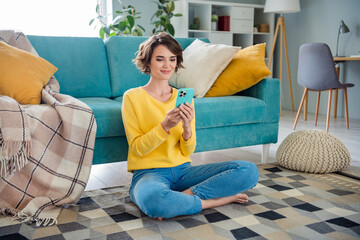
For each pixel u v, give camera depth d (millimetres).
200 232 1382
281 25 4938
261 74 2338
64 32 4363
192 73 2367
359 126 3891
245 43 5230
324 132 2258
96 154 1928
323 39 4789
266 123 2422
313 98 4941
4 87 1827
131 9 4172
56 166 1667
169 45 1562
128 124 1597
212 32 4805
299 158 2150
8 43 2143
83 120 1720
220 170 1569
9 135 1498
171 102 1644
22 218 1502
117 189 1882
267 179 2031
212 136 2232
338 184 1953
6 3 4027
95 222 1474
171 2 4434
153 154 1582
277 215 1540
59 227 1427
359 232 1386
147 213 1458
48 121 1667
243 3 5453
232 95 2479
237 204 1663
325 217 1523
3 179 1563
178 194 1454
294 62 5234
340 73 4617
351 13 4418
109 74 2607
